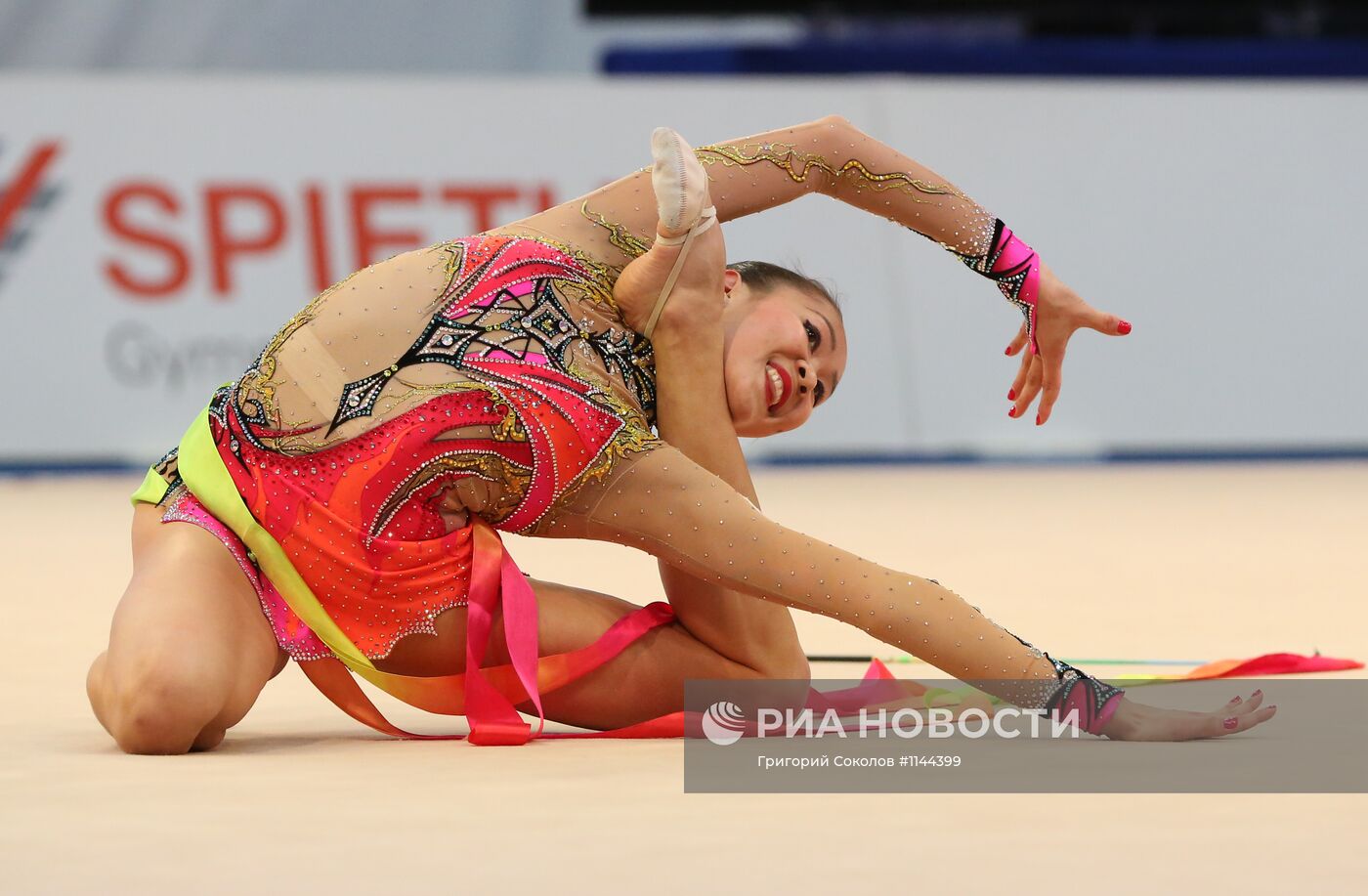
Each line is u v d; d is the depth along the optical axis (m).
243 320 29.36
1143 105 31.91
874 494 25.48
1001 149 31.48
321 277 29.69
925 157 31.25
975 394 30.98
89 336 28.86
